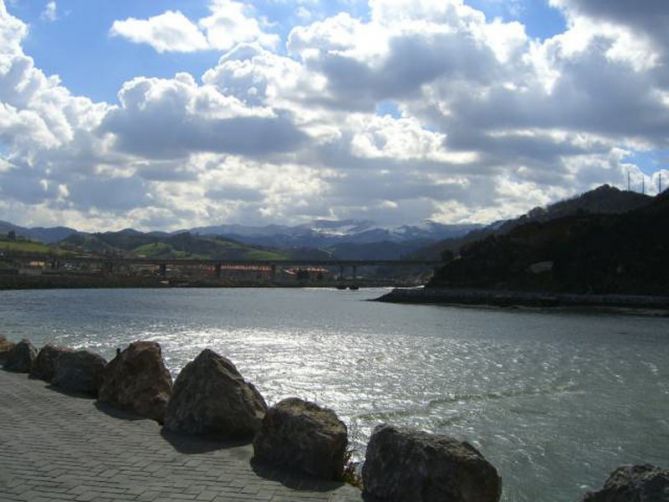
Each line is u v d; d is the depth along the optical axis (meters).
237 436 11.88
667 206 130.62
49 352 19.58
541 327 67.12
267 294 170.75
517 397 24.95
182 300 122.69
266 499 8.52
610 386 28.08
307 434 9.95
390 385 27.31
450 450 8.62
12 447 10.95
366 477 9.09
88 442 11.41
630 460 16.45
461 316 86.44
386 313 92.19
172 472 9.62
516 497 13.69
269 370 31.16
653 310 98.12
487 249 144.38
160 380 14.78
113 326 59.22
